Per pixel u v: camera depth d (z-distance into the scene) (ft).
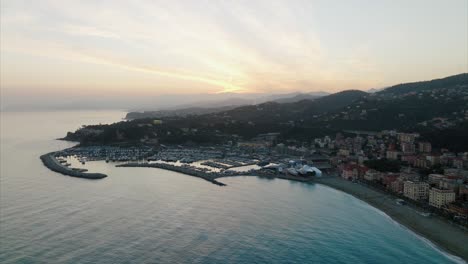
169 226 633.61
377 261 523.29
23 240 561.84
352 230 639.35
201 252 536.01
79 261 499.10
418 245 580.71
